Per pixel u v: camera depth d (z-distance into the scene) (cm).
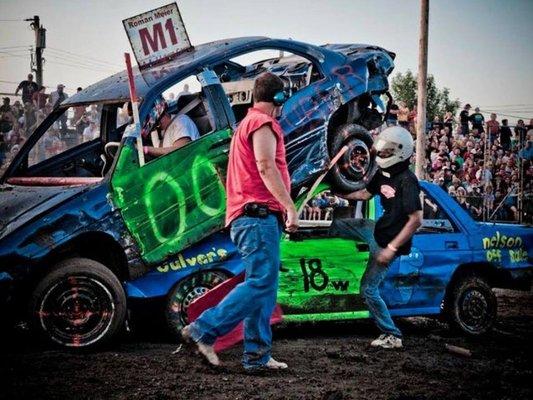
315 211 841
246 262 441
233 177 446
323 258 591
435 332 662
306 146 595
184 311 545
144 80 575
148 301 584
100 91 604
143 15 601
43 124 624
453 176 1619
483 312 655
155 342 557
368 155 634
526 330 706
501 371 500
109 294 506
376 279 561
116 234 509
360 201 637
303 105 598
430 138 1647
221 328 441
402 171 548
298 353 531
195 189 536
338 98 622
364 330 659
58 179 570
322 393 409
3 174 607
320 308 587
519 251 692
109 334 507
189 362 479
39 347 516
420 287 628
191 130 564
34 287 515
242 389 413
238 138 445
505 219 1600
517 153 1639
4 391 397
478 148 1645
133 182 517
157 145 577
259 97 449
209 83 564
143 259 517
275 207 439
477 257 660
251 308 439
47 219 493
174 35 614
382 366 497
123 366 461
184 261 542
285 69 673
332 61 633
